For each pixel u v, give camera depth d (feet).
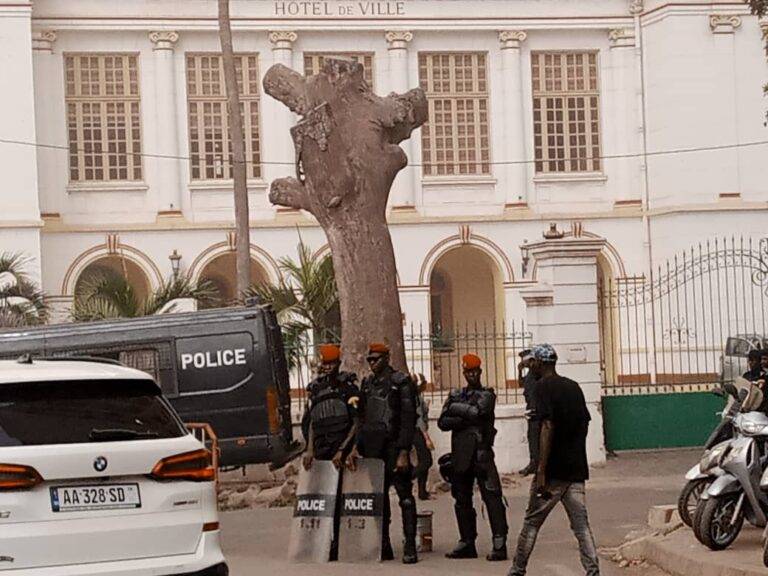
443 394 128.06
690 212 176.24
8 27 166.71
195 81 176.04
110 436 36.81
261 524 74.18
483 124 181.78
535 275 105.29
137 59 174.29
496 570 55.52
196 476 37.93
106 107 173.47
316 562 58.29
